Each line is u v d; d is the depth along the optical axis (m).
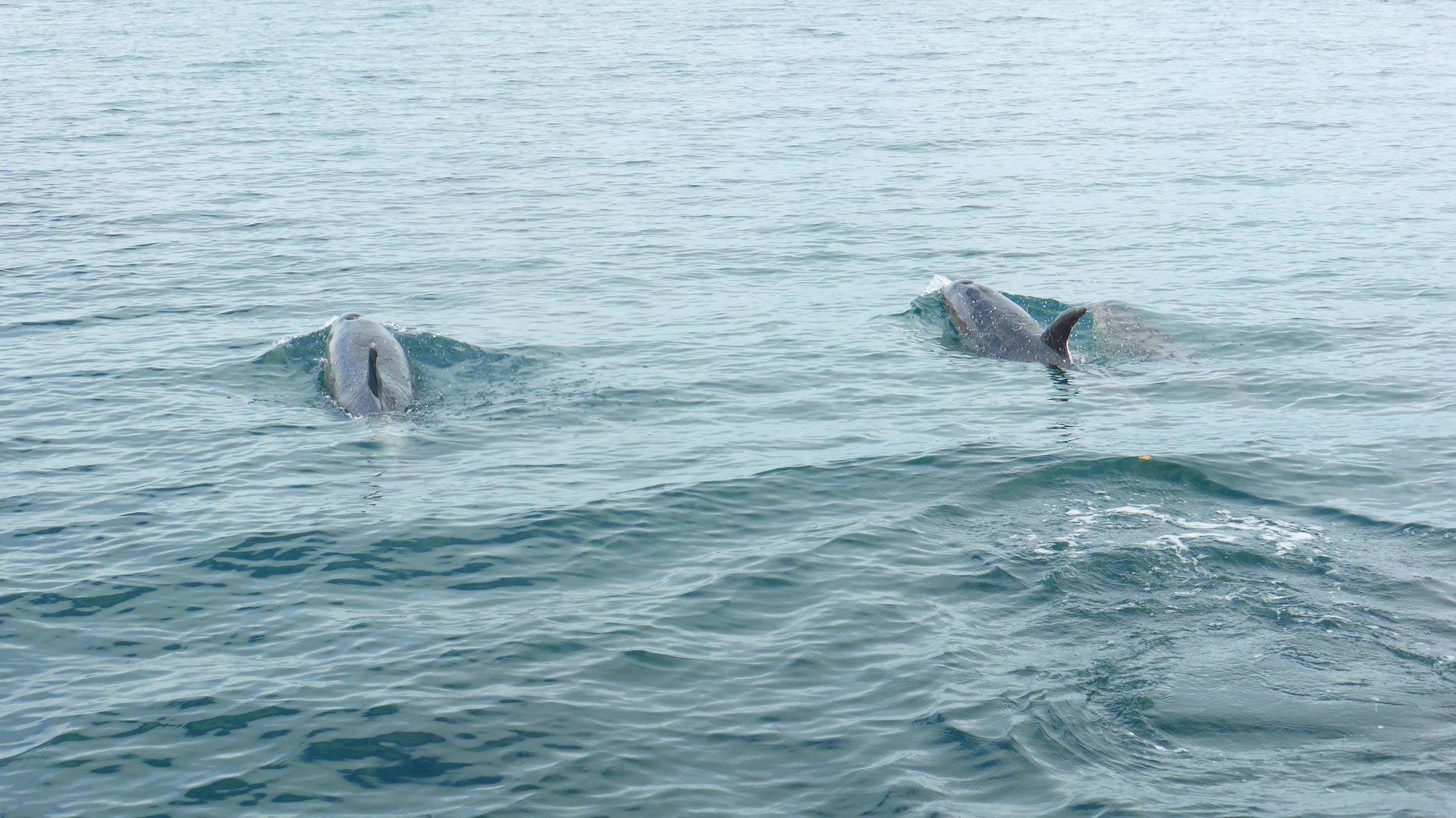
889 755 7.86
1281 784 7.51
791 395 15.38
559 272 21.69
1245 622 9.45
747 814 7.32
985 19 70.69
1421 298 19.44
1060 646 9.15
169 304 19.41
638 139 35.28
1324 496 11.94
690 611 9.77
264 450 13.37
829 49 56.53
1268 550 10.70
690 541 11.09
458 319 18.70
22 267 21.53
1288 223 24.81
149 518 11.59
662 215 26.23
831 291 20.47
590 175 30.45
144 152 32.62
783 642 9.27
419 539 11.10
